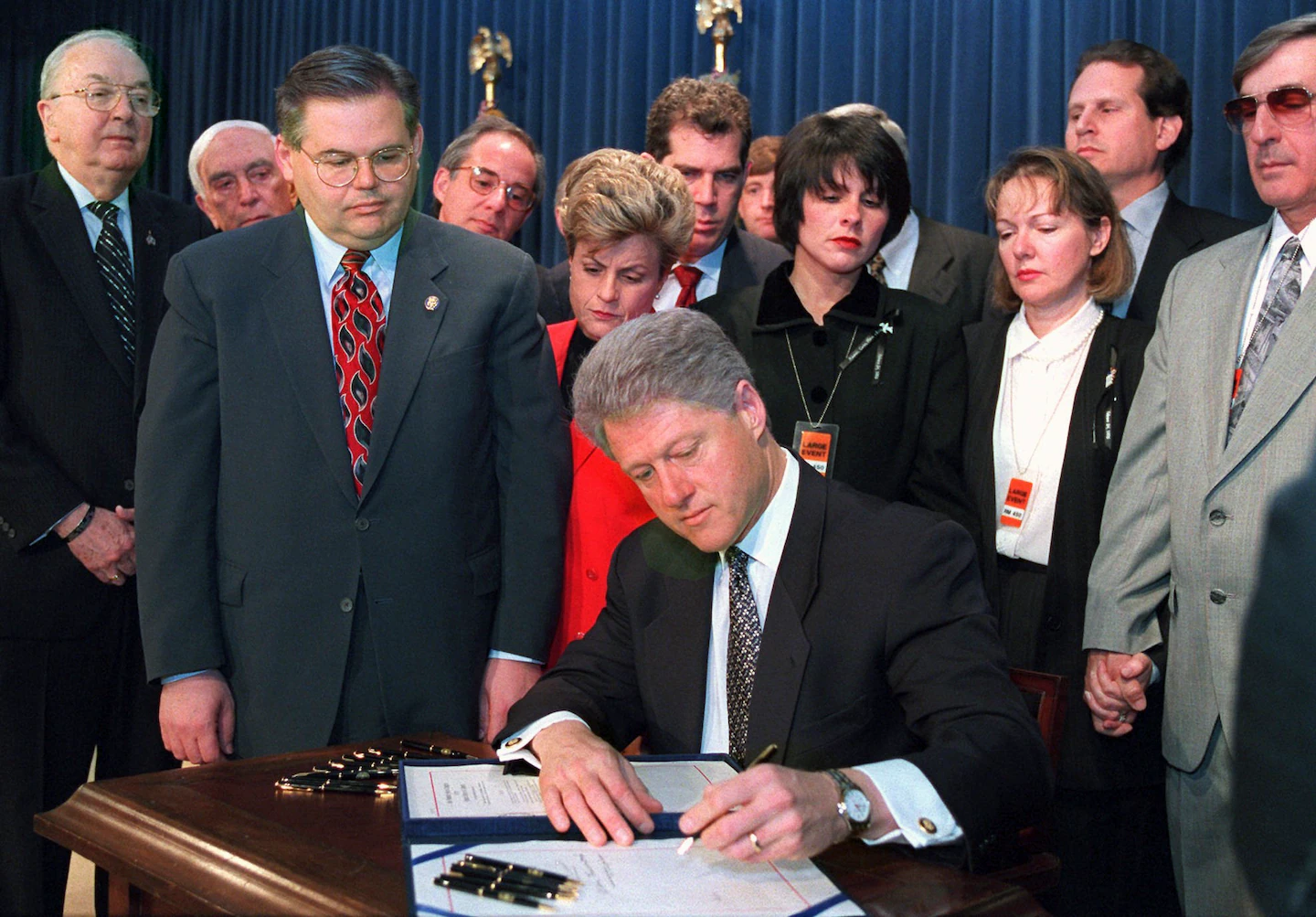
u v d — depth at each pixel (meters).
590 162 2.20
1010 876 1.34
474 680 1.93
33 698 2.31
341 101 1.75
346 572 1.83
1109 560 2.07
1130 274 2.30
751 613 1.47
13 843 2.30
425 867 1.09
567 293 2.96
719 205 2.79
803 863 1.13
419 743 1.59
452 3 4.92
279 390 1.85
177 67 5.71
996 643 1.39
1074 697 2.12
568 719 1.43
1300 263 1.92
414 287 1.91
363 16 5.22
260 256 1.91
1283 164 1.91
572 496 2.10
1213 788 1.87
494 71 4.61
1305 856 1.72
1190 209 2.81
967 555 1.44
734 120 2.75
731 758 1.39
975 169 3.71
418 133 1.90
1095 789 2.09
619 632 1.60
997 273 2.47
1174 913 2.18
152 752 2.46
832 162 2.21
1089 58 2.86
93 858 1.25
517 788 1.33
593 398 1.37
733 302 2.42
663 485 1.35
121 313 2.42
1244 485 1.85
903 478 2.24
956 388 2.28
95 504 2.34
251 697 1.83
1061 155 2.26
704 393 1.33
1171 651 1.96
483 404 1.95
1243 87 1.99
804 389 2.25
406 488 1.85
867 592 1.40
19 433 2.31
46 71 2.41
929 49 3.79
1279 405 1.82
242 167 3.72
